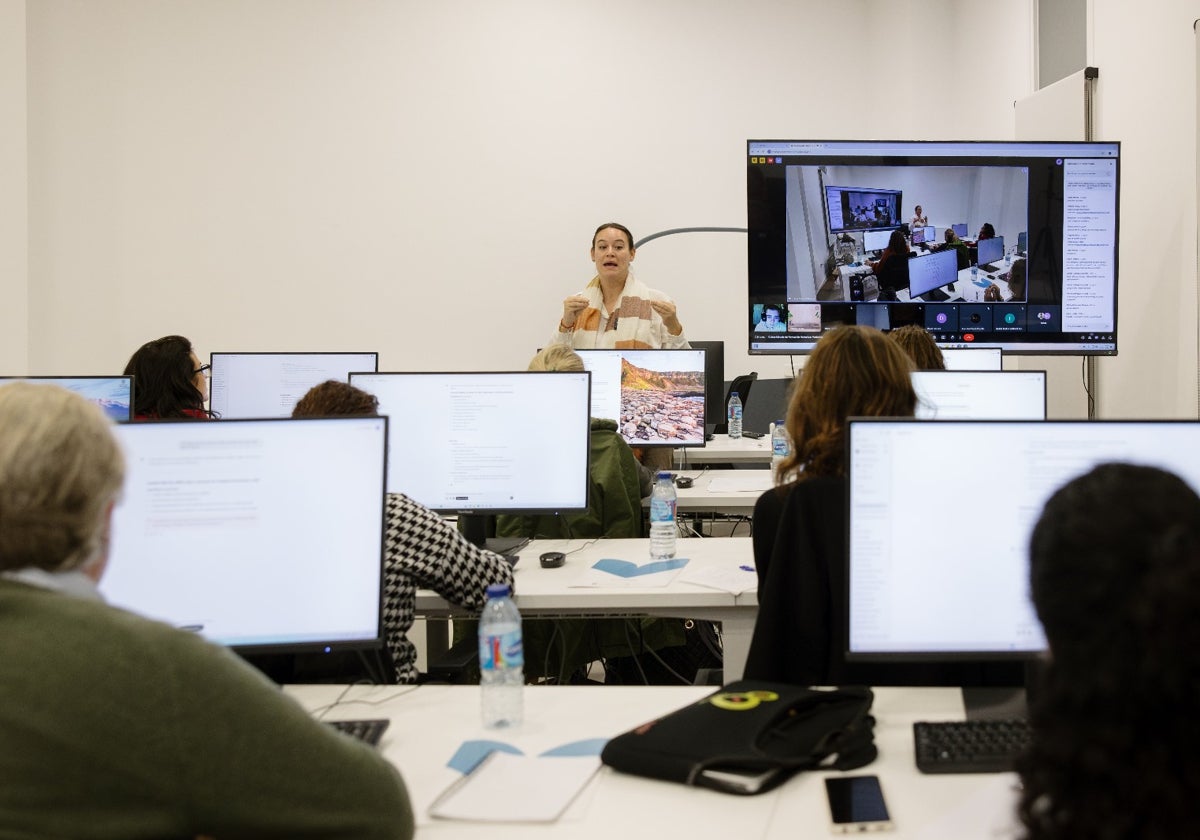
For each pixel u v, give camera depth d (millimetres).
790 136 5910
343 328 5844
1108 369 4262
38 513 901
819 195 3932
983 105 5293
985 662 1507
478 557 1939
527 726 1393
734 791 1145
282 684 1658
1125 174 4090
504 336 5895
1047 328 3918
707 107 5875
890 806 1107
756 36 5871
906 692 1476
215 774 857
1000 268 3910
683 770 1172
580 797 1160
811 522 1519
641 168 5871
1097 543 627
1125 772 591
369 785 951
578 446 2367
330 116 5777
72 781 823
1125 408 4145
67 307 5695
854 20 5914
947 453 1340
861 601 1341
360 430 1472
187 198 5746
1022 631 1328
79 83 5648
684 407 3580
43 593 887
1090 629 618
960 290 3936
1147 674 589
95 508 948
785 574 1523
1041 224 3879
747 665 1524
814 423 1600
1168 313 3832
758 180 3938
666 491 2430
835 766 1210
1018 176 3873
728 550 2479
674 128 5871
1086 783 605
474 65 5812
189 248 5758
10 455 903
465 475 2369
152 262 5746
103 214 5699
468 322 5879
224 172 5758
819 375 1607
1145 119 3949
